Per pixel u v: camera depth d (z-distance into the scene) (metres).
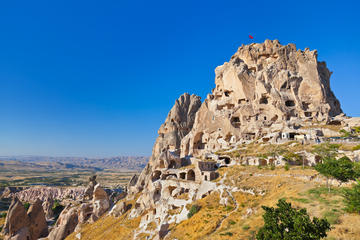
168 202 62.31
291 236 18.19
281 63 106.50
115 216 74.25
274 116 95.50
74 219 82.50
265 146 78.75
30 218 83.12
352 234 23.58
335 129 79.25
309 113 96.31
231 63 113.88
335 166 37.94
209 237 35.31
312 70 101.56
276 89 100.62
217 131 102.38
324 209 30.53
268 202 40.50
